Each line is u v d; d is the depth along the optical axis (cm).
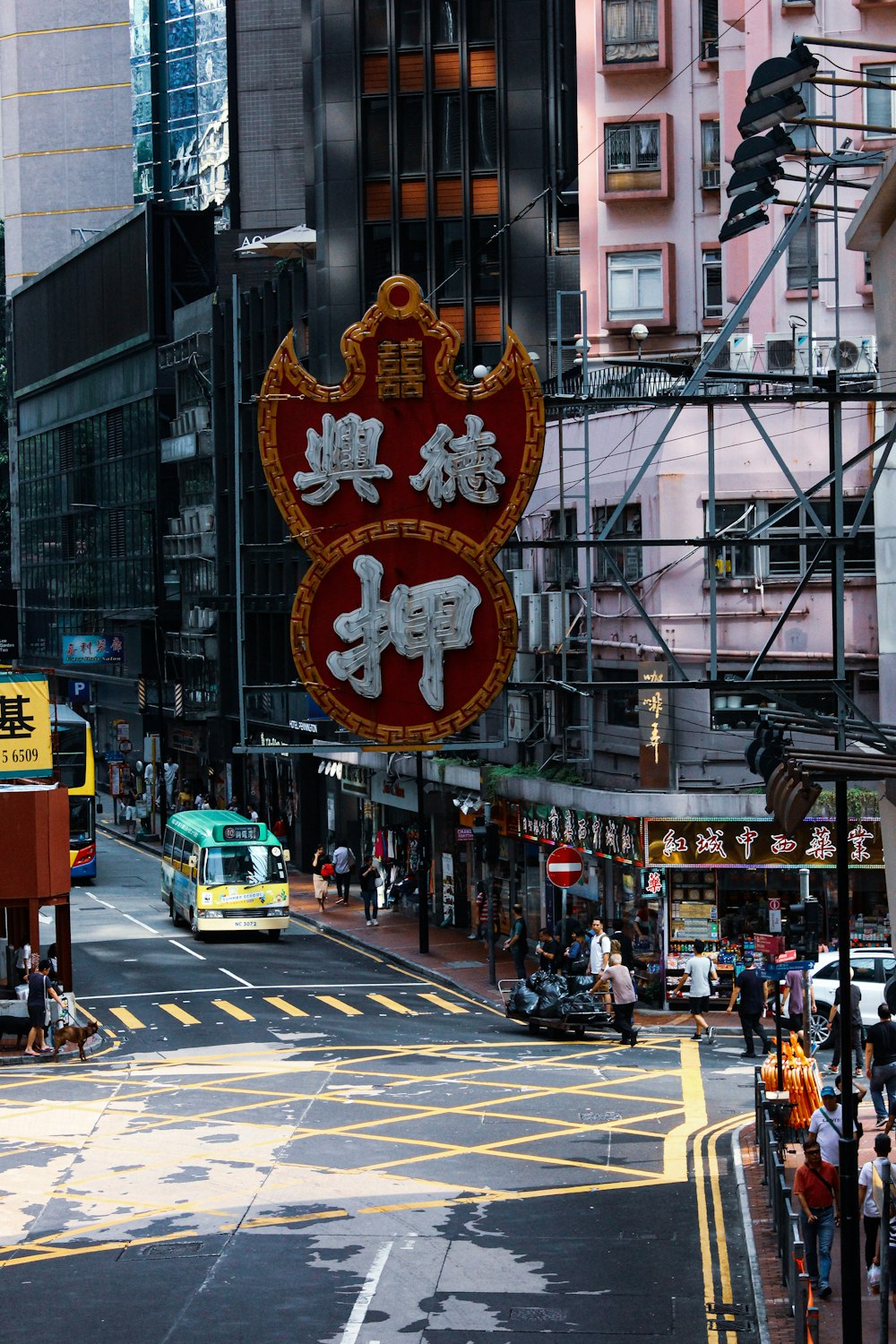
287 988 5200
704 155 6488
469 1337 2162
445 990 5209
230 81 11444
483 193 7925
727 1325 2202
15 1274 2475
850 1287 2017
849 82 2684
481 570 2767
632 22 6475
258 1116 3478
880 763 2011
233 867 6159
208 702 9419
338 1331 2189
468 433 2764
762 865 4803
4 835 4697
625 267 6531
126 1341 2169
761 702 4734
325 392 2773
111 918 6819
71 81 14550
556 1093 3656
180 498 10100
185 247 10906
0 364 15950
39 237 14625
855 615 4691
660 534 4891
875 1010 4188
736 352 4934
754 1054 4144
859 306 5678
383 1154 3136
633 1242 2564
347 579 2780
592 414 5341
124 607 11344
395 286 2772
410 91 7938
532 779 5538
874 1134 3138
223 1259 2516
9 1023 4284
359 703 2784
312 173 8719
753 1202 2752
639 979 4959
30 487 13750
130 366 11088
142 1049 4300
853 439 4756
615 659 5194
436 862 6756
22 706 4894
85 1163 3117
